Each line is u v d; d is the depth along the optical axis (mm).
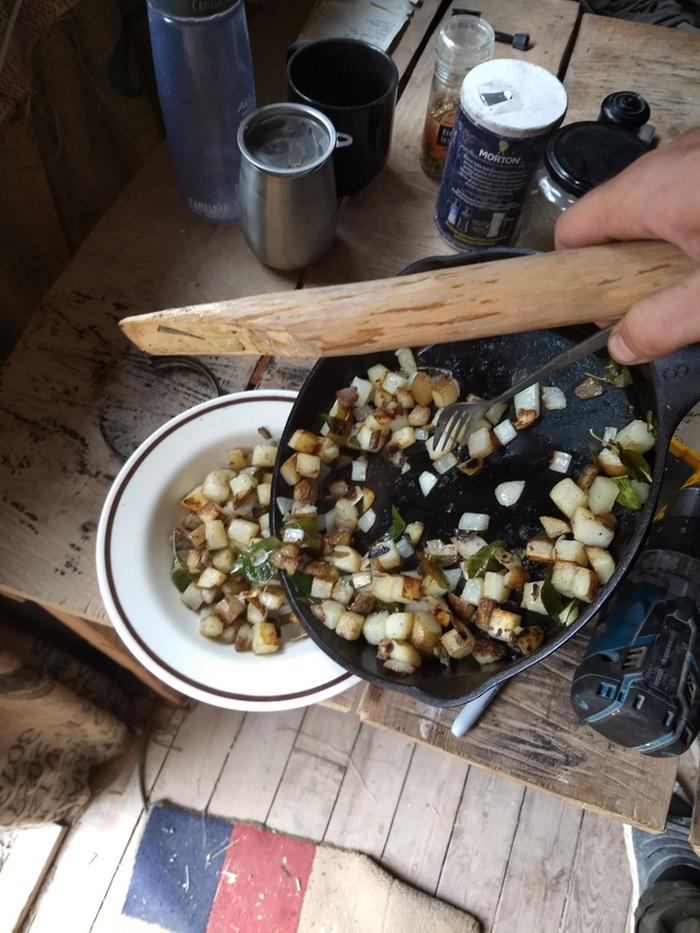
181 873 918
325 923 889
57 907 911
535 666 504
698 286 320
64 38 661
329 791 954
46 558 534
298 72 625
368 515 533
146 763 971
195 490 543
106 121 784
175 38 531
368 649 484
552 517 510
